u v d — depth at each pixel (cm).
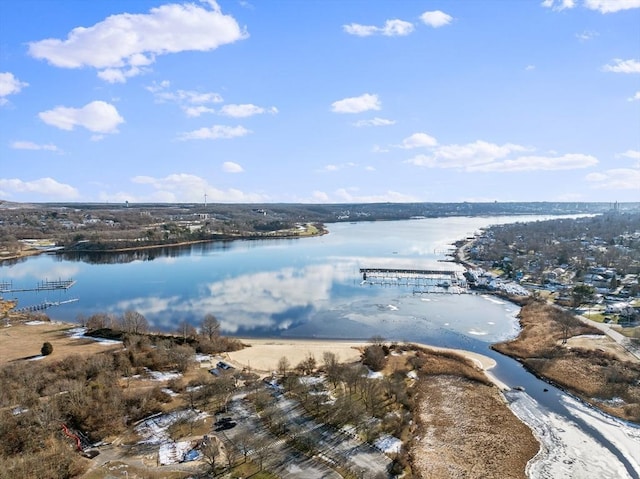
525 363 13438
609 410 10369
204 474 7256
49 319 17450
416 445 8675
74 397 9069
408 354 13800
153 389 10019
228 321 17950
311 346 14550
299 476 7325
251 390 10362
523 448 8794
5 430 7856
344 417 9294
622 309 18062
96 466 7425
